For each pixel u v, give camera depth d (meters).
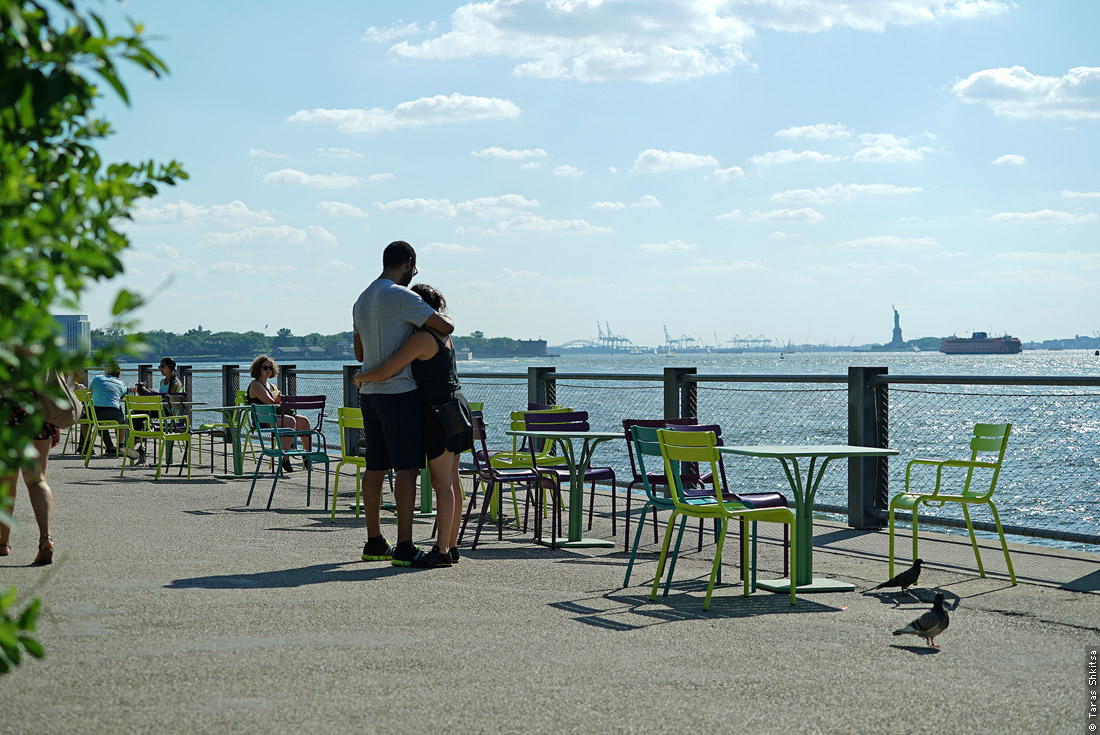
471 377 11.77
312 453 9.11
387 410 6.27
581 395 34.53
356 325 6.50
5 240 1.73
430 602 5.19
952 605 5.26
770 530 7.90
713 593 5.60
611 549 7.16
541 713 3.44
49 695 3.54
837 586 5.68
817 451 5.70
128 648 4.18
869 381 7.97
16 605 4.92
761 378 8.72
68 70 1.80
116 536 7.26
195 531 7.57
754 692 3.70
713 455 5.27
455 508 6.65
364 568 6.15
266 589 5.43
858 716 3.44
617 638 4.50
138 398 12.02
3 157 1.85
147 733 3.18
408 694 3.63
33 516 8.29
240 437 11.78
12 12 1.59
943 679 3.89
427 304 6.39
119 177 2.11
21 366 1.71
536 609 5.08
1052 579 5.90
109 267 1.93
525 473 7.39
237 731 3.22
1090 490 15.90
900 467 18.83
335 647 4.26
